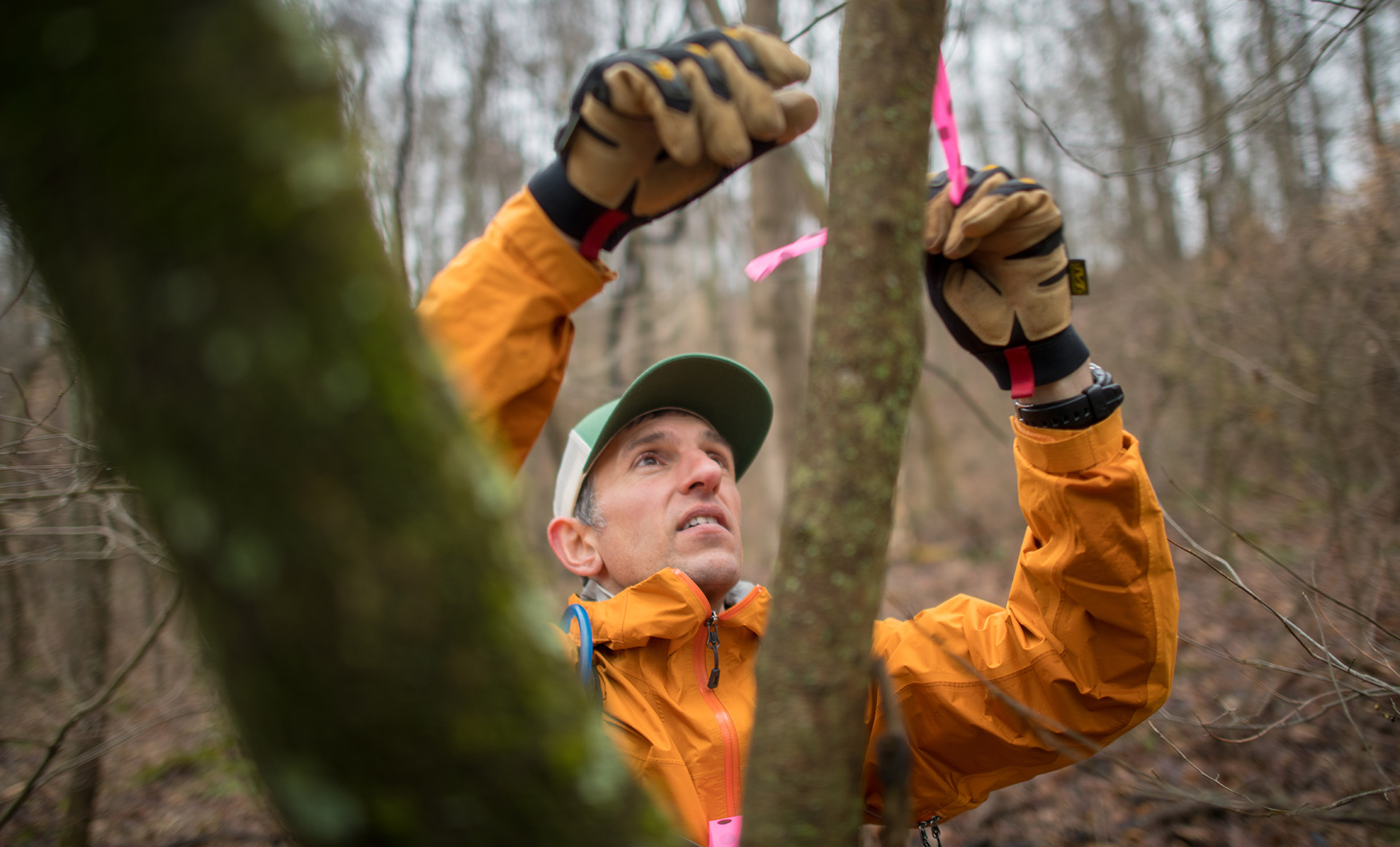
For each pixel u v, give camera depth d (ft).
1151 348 24.64
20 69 1.48
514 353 3.52
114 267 1.46
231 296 1.44
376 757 1.53
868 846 5.67
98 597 10.81
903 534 35.94
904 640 5.41
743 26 3.27
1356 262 15.06
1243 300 19.08
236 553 1.45
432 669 1.52
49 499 7.48
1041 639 4.88
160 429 1.47
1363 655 7.02
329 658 1.47
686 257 42.73
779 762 2.27
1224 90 18.49
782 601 2.40
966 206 3.98
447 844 1.58
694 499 5.62
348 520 1.46
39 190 1.51
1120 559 4.47
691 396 6.12
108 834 11.63
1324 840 8.25
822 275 2.56
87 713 8.39
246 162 1.46
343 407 1.47
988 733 4.99
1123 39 30.48
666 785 4.50
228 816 11.71
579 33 36.09
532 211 3.58
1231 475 19.10
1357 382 13.64
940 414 46.68
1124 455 4.49
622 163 3.35
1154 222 32.76
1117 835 9.51
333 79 1.69
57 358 6.97
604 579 5.99
